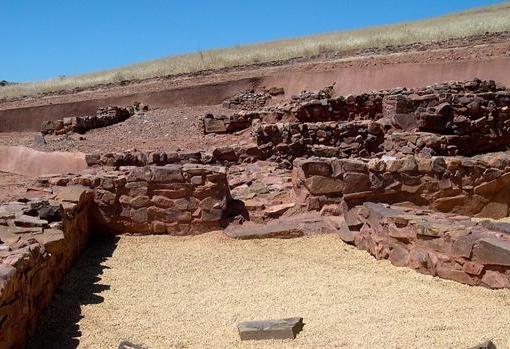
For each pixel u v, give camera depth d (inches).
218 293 259.0
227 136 644.1
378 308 229.8
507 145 545.6
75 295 255.6
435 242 268.4
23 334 198.2
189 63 1385.3
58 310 234.7
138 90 1136.2
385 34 1310.3
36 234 253.3
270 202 390.9
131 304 246.4
